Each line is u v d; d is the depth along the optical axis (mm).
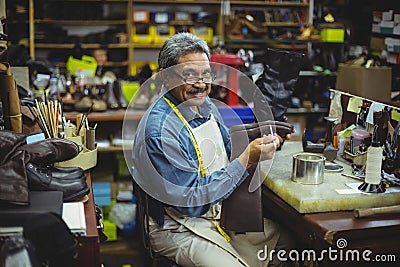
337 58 4922
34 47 4984
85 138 2430
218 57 3936
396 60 3508
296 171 2342
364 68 3172
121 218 3926
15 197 1614
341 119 2754
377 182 2215
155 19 5312
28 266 1396
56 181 1907
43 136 2338
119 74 5055
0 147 1737
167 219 2311
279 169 2537
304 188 2254
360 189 2227
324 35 4844
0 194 1604
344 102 2738
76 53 4949
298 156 2471
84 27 5383
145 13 5277
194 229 2270
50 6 5043
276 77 2779
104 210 4047
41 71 4098
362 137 2572
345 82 3301
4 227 1530
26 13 4871
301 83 5031
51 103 2396
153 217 2297
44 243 1526
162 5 5457
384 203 2164
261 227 2264
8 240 1442
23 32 4949
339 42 4785
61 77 4160
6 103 2242
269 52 2811
